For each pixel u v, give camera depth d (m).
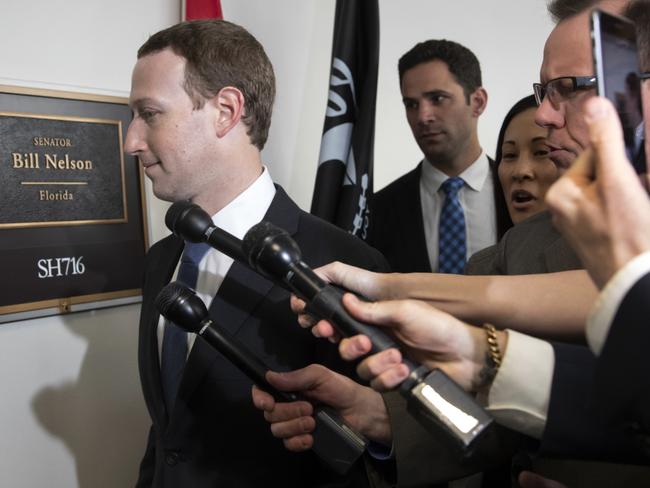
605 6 0.70
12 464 1.56
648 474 0.74
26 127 1.52
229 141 1.12
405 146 2.46
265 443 1.01
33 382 1.59
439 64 1.79
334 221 1.79
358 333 0.62
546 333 0.69
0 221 1.49
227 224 1.13
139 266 1.75
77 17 1.64
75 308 1.62
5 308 1.50
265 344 1.03
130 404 1.78
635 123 0.50
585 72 0.72
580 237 0.47
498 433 0.83
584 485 0.79
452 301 0.72
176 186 1.13
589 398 0.60
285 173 2.24
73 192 1.61
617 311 0.45
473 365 0.64
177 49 1.10
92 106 1.64
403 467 0.88
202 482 1.00
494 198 1.71
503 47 2.56
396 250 1.91
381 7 2.31
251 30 2.08
